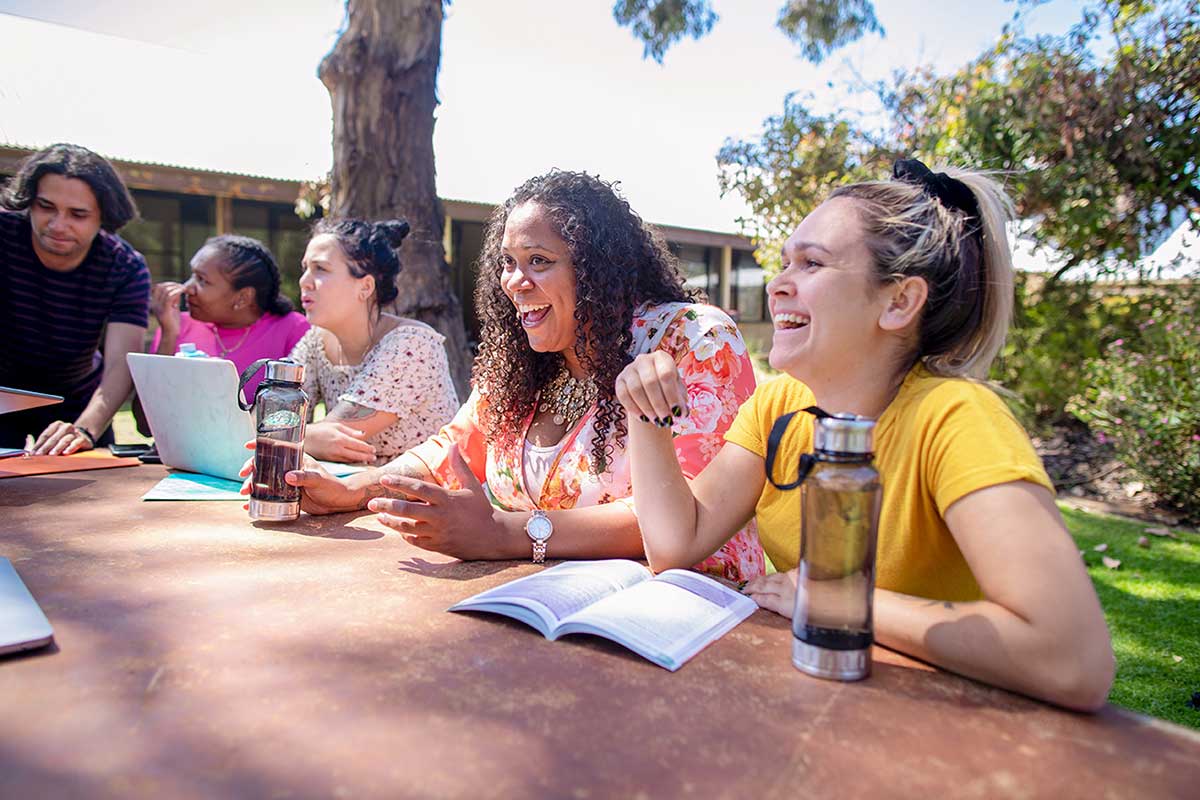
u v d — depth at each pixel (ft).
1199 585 11.96
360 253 8.87
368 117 14.14
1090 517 15.92
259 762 2.44
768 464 3.29
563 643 3.44
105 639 3.39
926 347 3.90
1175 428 16.19
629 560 4.68
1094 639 2.85
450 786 2.32
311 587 4.16
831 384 3.98
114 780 2.32
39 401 6.70
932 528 3.61
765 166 23.03
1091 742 2.67
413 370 8.56
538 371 6.07
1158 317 18.13
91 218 9.30
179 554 4.73
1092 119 17.34
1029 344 19.62
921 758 2.54
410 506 4.60
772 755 2.54
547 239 5.42
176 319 11.13
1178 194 17.66
